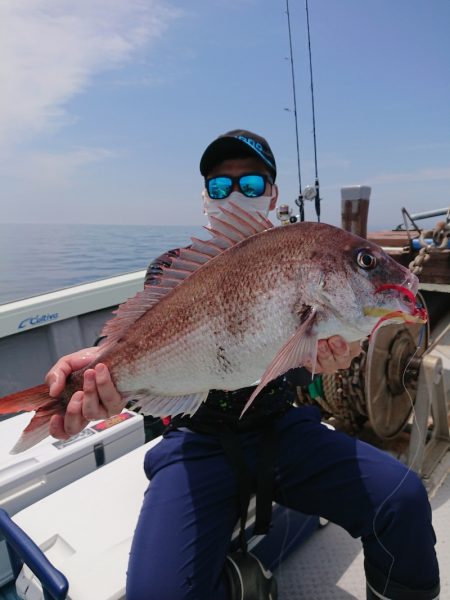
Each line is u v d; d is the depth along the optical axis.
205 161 2.56
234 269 1.57
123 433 2.57
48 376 1.66
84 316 3.98
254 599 1.65
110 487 2.16
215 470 1.88
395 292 1.57
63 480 2.33
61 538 1.86
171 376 1.64
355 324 1.55
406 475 1.79
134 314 1.67
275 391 2.04
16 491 2.18
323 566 2.28
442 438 3.03
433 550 1.75
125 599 1.58
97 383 1.59
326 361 1.62
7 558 2.22
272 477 1.86
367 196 3.01
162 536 1.69
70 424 1.62
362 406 2.83
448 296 4.41
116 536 1.86
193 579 1.59
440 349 3.70
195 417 2.04
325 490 1.84
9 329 3.44
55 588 1.59
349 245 1.56
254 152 2.41
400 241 4.23
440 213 3.97
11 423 2.70
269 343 1.55
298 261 1.54
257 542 2.07
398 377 2.84
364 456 1.87
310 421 2.10
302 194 3.75
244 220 1.64
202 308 1.59
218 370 1.61
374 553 1.76
